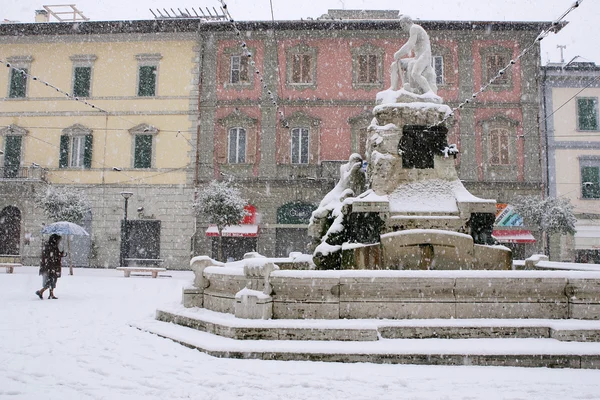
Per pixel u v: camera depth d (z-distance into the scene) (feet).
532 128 100.37
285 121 102.06
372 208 31.17
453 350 20.42
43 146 104.73
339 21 101.76
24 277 67.31
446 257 30.22
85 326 27.99
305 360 20.57
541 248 96.37
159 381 17.75
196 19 102.53
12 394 16.22
